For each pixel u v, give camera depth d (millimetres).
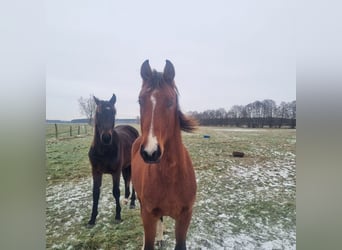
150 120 954
